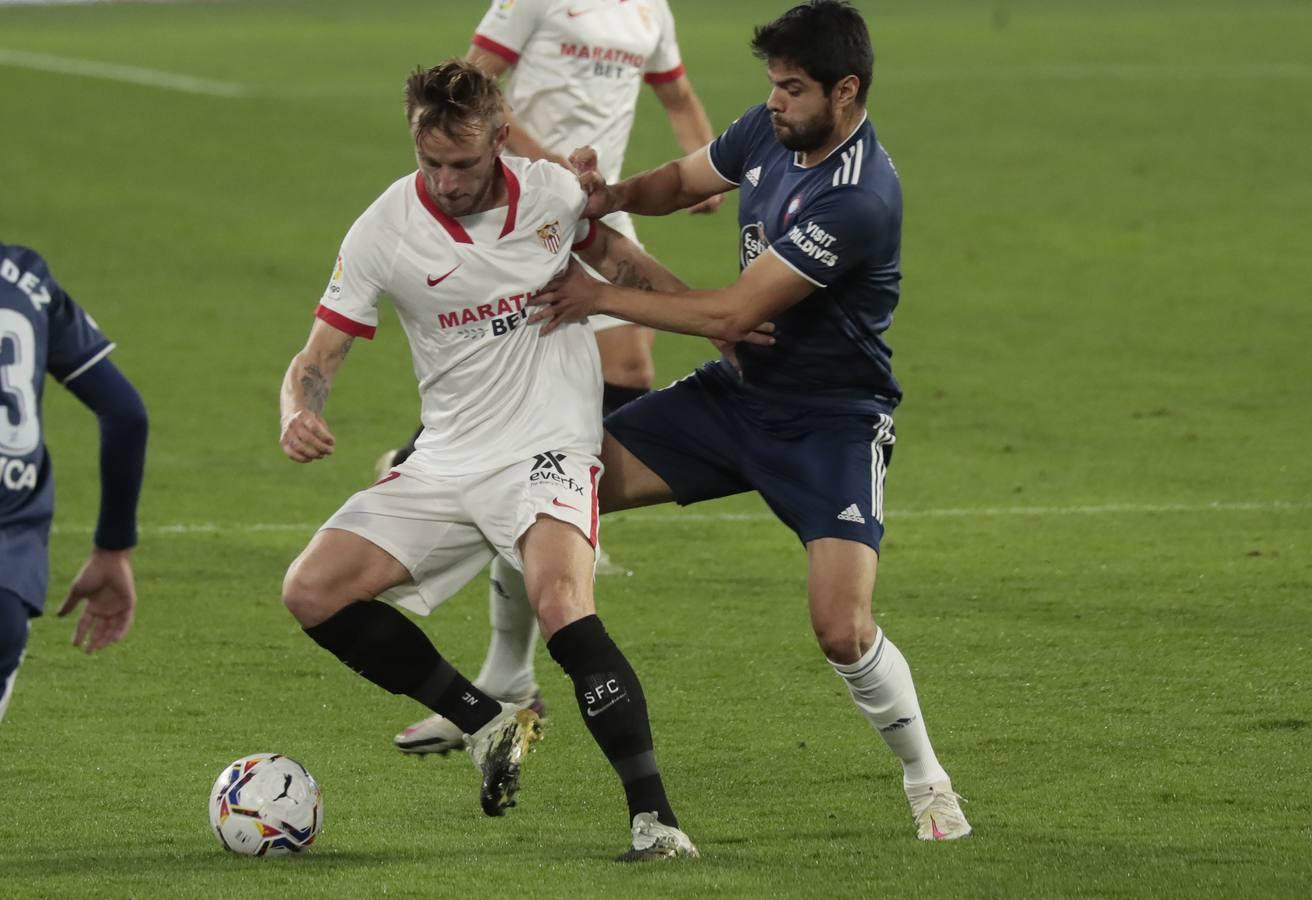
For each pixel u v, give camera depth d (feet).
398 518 54.70
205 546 94.43
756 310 54.65
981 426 120.37
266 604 83.82
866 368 57.31
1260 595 81.66
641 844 48.98
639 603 83.10
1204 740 62.08
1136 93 242.37
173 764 61.41
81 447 117.39
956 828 52.39
